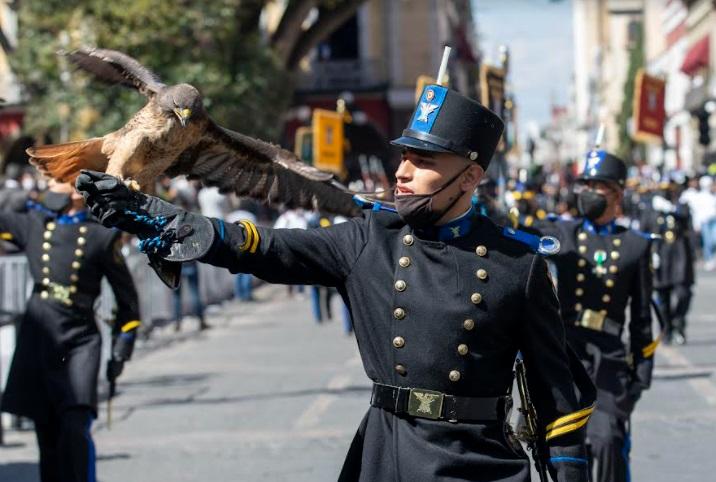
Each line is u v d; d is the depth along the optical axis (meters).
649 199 31.70
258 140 7.73
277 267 6.78
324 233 6.96
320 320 29.38
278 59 43.25
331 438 15.27
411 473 6.65
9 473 13.84
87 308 12.05
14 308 17.11
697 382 18.66
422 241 6.86
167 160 7.44
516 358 7.16
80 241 12.02
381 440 6.82
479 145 6.79
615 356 11.42
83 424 11.47
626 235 11.70
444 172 6.77
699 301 32.56
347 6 50.56
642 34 91.50
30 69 38.47
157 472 13.68
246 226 6.70
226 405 17.81
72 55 8.11
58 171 7.38
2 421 16.11
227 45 40.59
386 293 6.84
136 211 6.46
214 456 14.42
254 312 33.62
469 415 6.75
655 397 17.48
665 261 23.38
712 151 64.44
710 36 67.62
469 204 6.99
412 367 6.75
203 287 32.56
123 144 7.27
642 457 13.86
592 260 11.57
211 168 7.76
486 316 6.74
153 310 27.31
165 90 7.44
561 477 6.89
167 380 20.52
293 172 7.82
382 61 68.44
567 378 6.94
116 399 18.67
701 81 70.19
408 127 6.86
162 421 16.70
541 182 34.22
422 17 67.94
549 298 6.91
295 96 68.19
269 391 18.92
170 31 38.47
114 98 37.44
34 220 12.21
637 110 37.47
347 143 31.89
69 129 37.97
